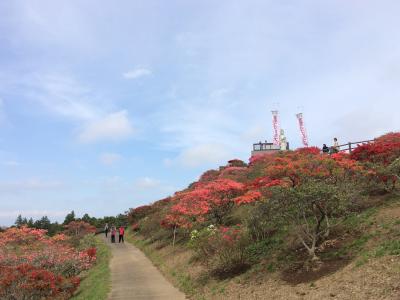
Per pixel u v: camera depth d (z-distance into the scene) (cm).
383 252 948
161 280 1688
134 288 1540
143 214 4659
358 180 1373
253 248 1418
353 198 1276
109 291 1506
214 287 1290
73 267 2275
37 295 1486
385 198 1353
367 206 1325
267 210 1199
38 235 3244
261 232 1483
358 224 1202
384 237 1044
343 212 1223
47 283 1502
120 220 6650
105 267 2206
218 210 2167
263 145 4228
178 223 2284
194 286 1399
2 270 1580
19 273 1517
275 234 1459
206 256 1530
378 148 1458
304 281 1020
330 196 1080
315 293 914
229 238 1404
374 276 860
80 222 5491
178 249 2212
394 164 1307
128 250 3094
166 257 2170
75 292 1731
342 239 1162
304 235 1273
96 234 5447
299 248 1260
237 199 1491
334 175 1327
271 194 1209
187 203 2252
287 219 1165
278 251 1316
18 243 3033
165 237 2830
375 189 1458
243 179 2902
